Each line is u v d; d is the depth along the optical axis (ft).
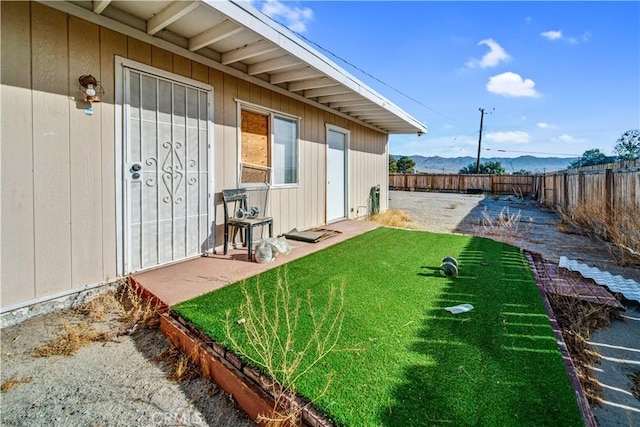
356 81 18.25
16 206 8.65
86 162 10.01
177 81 12.50
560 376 6.16
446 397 5.56
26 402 6.04
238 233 15.71
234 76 14.99
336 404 5.37
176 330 7.92
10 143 8.50
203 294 9.82
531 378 6.09
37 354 7.47
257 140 16.81
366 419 5.07
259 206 17.02
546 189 43.47
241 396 6.03
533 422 5.04
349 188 26.45
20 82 8.61
